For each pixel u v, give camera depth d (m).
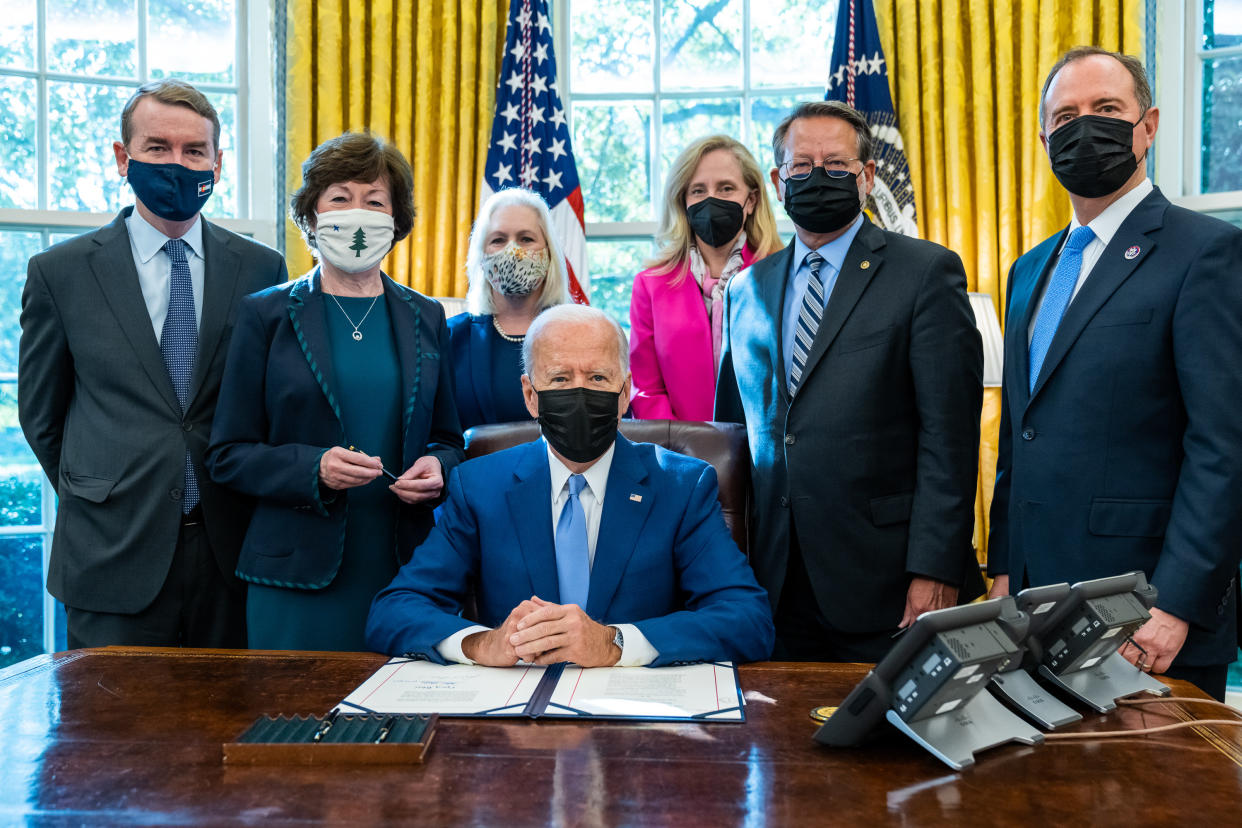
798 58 3.92
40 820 0.94
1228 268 1.74
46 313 2.18
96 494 2.11
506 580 1.71
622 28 4.00
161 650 1.61
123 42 3.82
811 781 1.04
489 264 2.45
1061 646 1.31
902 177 3.51
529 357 1.74
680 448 2.05
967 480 2.02
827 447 2.05
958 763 1.07
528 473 1.75
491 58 3.74
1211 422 1.69
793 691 1.36
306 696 1.33
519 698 1.30
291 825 0.93
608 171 4.03
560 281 2.53
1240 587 1.82
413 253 3.71
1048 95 1.95
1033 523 1.90
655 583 1.70
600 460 1.76
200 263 2.28
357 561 2.01
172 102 2.14
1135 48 3.45
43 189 3.73
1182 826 0.93
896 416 2.08
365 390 2.05
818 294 2.17
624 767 1.08
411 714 1.21
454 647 1.49
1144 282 1.81
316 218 2.07
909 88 3.58
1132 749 1.14
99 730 1.20
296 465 1.88
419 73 3.68
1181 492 1.71
